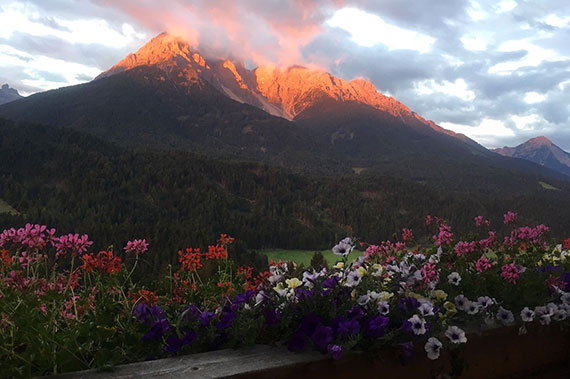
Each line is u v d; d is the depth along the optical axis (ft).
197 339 5.94
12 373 4.76
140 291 7.37
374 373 6.00
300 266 7.84
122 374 4.99
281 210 456.45
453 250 9.23
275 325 6.19
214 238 276.21
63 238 7.03
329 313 6.33
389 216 457.27
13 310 5.46
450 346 6.52
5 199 377.91
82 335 5.37
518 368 7.55
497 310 7.50
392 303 6.84
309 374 5.55
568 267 10.53
